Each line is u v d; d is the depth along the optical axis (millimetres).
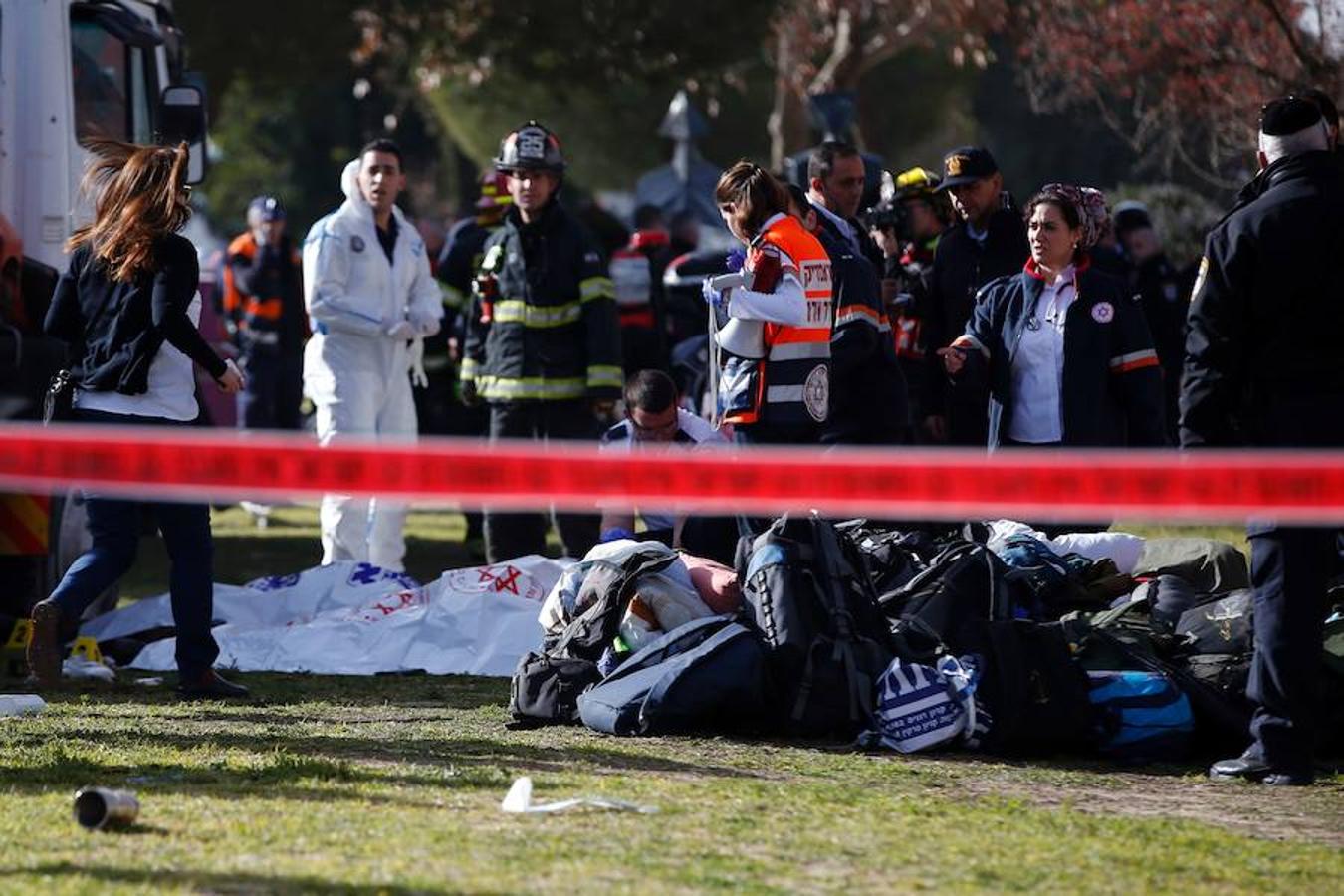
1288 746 24328
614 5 103500
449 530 64688
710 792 22438
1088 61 81688
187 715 28500
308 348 41781
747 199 29719
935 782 23844
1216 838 20828
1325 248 23656
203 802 21266
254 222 63969
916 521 34688
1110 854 19906
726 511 30422
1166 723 25656
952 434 36094
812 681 26281
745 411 29641
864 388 33438
